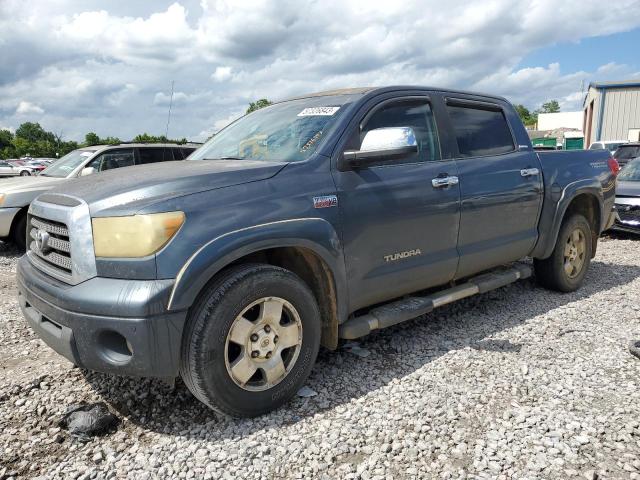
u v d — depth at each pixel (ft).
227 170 9.79
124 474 8.09
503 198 14.35
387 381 11.03
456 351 12.53
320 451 8.57
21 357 12.68
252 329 9.34
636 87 93.40
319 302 11.06
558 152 17.02
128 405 10.15
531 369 11.46
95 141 308.40
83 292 8.57
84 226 8.77
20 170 134.31
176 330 8.53
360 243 11.07
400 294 12.41
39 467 8.31
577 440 8.68
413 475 7.93
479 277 14.94
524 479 7.77
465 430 9.09
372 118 11.89
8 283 20.63
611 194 18.74
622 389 10.48
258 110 14.32
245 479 7.92
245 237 9.10
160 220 8.50
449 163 13.24
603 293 17.52
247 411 9.38
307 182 10.31
